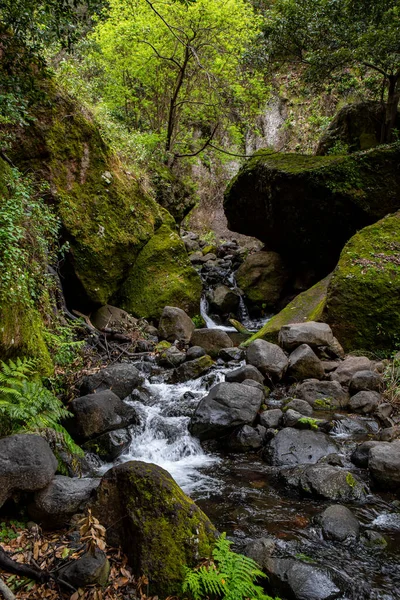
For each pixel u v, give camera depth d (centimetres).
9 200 474
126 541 286
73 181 838
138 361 767
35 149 779
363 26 982
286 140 1994
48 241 679
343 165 988
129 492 293
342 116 1316
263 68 1227
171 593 259
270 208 1157
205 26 1272
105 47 1302
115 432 487
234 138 1720
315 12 1016
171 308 909
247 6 1457
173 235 1062
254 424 517
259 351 661
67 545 291
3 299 414
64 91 850
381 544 320
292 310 869
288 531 340
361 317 738
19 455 311
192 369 680
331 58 1046
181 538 276
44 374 493
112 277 902
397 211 889
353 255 792
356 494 384
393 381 599
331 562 302
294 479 406
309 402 586
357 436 504
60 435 399
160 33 1289
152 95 1505
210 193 2328
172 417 542
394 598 272
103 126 986
